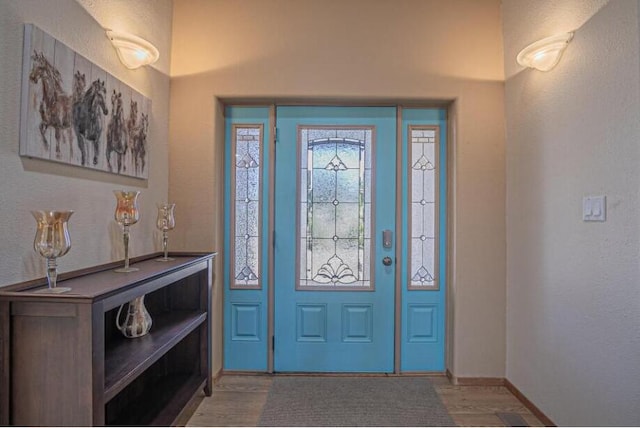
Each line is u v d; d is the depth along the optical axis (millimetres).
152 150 2166
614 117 1496
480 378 2398
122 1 1847
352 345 2564
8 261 1211
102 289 1216
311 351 2562
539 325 2021
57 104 1387
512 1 2291
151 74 2152
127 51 1812
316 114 2547
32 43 1272
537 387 2037
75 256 1506
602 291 1559
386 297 2559
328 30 2408
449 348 2510
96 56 1654
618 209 1475
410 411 2092
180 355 2193
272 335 2551
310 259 2566
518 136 2244
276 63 2402
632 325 1408
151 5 2137
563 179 1817
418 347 2566
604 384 1544
